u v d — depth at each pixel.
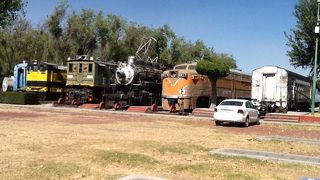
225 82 40.44
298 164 12.23
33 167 10.38
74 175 9.80
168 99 35.72
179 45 73.69
